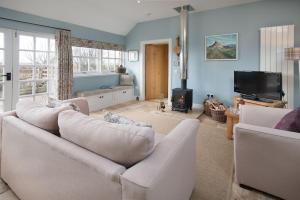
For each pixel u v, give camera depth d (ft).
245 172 5.89
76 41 16.38
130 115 15.20
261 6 14.02
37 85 14.46
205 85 16.99
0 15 11.99
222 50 15.84
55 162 3.95
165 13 17.25
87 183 3.35
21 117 5.49
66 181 3.75
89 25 17.26
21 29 13.03
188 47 17.08
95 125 3.76
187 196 5.01
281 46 13.07
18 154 5.15
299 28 12.79
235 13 15.08
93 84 18.67
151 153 3.50
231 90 15.79
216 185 6.27
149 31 19.84
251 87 13.05
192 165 5.36
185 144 4.41
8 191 5.84
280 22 13.41
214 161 7.86
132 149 3.16
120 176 2.88
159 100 21.94
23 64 13.48
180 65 16.93
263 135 5.35
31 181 4.75
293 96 12.89
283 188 5.28
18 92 13.32
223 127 12.27
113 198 2.99
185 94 15.87
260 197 5.69
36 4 12.96
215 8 15.81
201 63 16.99
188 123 5.24
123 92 20.30
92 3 14.74
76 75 17.04
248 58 14.83
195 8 15.89
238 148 5.87
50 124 4.59
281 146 5.10
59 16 14.71
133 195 2.74
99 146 3.44
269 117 7.32
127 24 19.97
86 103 9.01
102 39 18.99
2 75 12.51
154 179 2.85
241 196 5.74
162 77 23.94
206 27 16.43
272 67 13.48
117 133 3.35
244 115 7.84
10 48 12.69
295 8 12.87
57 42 14.69
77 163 3.49
